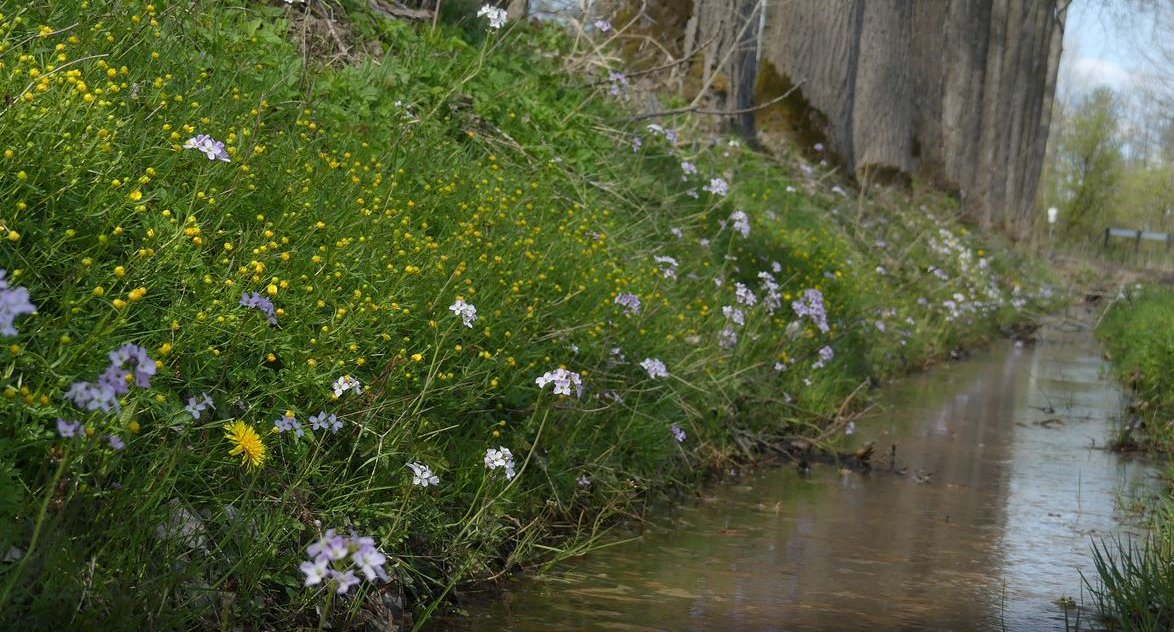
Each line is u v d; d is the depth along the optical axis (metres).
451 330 4.28
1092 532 5.21
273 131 5.02
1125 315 16.61
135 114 3.98
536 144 7.42
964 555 4.74
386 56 6.83
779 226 10.66
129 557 2.79
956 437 7.77
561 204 6.91
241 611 3.05
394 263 4.39
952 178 25.08
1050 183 53.78
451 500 4.13
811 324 8.20
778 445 6.77
